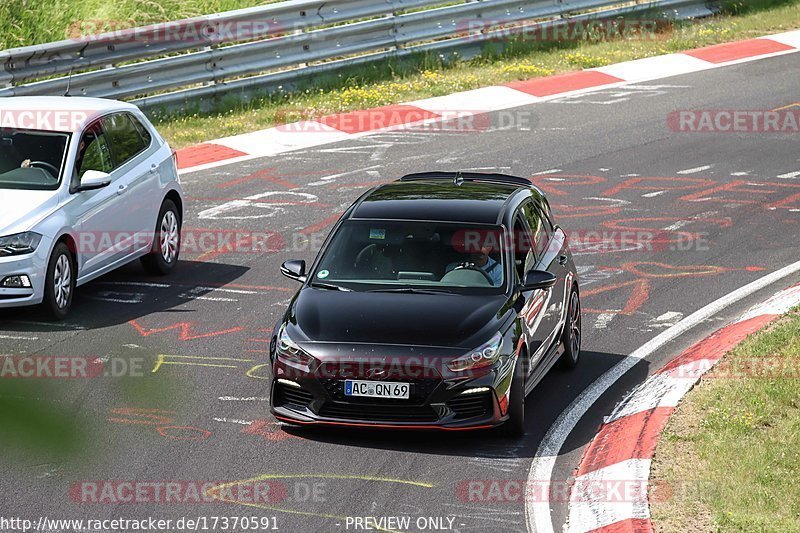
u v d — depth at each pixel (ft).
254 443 85.30
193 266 147.95
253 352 111.65
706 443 81.05
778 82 260.62
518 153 208.54
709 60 280.72
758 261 148.05
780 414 88.22
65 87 211.20
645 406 92.53
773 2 335.47
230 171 197.88
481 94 249.75
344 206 177.06
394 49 265.95
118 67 220.23
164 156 147.13
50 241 119.65
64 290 123.24
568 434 89.15
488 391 84.64
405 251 97.71
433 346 85.56
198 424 89.61
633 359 110.83
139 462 80.43
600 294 134.62
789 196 182.39
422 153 208.95
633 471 76.84
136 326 120.26
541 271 95.81
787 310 119.85
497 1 271.90
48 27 263.49
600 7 297.33
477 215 101.24
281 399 88.22
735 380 96.37
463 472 79.77
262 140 217.56
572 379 104.83
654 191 184.96
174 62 226.17
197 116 228.84
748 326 115.65
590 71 269.03
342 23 272.31
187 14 278.67
